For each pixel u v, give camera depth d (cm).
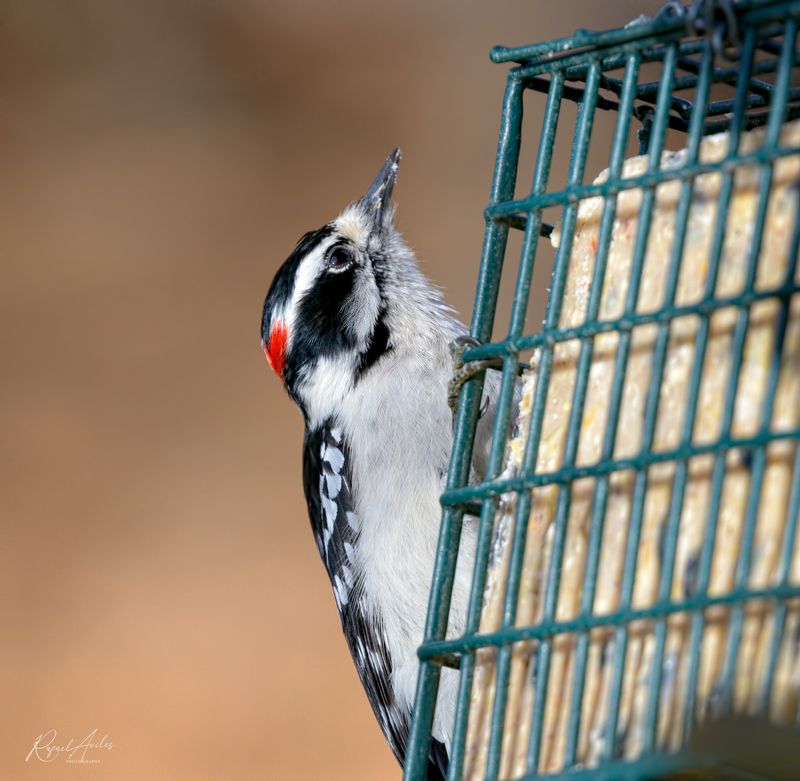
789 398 578
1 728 1806
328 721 1864
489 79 2623
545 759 612
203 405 2323
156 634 1977
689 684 566
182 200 2547
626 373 634
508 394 694
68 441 2242
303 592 2067
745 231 611
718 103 834
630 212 661
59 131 2619
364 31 2725
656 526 602
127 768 1753
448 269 2341
